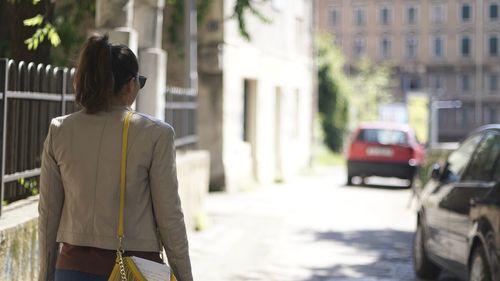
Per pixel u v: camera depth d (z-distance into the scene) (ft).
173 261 9.96
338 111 153.07
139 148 9.74
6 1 26.76
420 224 28.89
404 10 279.69
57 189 10.12
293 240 37.45
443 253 25.27
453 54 277.44
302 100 97.19
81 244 9.70
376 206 55.21
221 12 62.34
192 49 49.80
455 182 25.12
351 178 77.56
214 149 63.26
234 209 50.49
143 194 9.82
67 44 32.94
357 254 33.73
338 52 158.20
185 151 40.14
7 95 18.40
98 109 9.93
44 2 24.64
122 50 10.11
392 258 32.89
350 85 172.76
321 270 29.63
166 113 35.22
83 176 9.75
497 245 19.57
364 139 76.95
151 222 9.89
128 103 10.23
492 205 20.59
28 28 24.54
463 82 278.05
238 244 35.50
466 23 275.59
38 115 20.83
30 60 24.68
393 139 76.48
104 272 9.60
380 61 281.95
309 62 100.89
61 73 22.21
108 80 9.89
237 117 67.21
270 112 80.02
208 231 39.52
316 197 61.77
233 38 65.21
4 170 18.17
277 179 81.15
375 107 190.08
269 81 79.30
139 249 9.72
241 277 27.61
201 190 41.04
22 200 19.94
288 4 88.17
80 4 34.76
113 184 9.68
